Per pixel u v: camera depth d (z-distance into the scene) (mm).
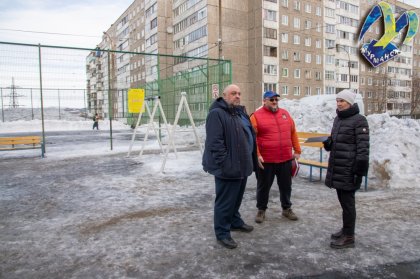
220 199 3711
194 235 4035
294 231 4117
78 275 3090
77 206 5320
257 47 46562
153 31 53812
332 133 3721
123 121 33344
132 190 6328
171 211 5004
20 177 7656
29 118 33781
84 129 29672
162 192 6164
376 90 61750
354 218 3611
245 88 48000
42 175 7879
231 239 3732
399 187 6082
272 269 3150
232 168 3574
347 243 3609
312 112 9086
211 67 13648
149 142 15930
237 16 46469
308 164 6789
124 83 70500
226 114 3676
